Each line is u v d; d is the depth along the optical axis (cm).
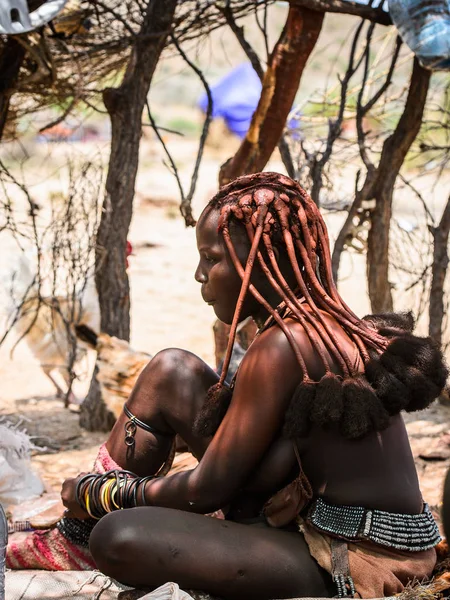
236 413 216
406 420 462
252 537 215
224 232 222
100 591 232
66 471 395
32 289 516
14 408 505
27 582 238
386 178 437
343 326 220
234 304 230
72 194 468
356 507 215
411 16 359
